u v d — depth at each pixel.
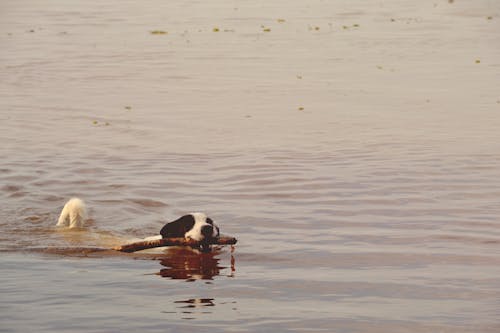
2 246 10.37
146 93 25.16
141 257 10.02
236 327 7.47
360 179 14.50
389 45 36.09
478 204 12.68
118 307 8.05
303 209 12.46
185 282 8.94
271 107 22.78
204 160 16.30
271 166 15.66
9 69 29.73
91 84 26.86
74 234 10.99
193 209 12.51
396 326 7.52
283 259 9.88
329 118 21.11
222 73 29.12
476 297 8.39
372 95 24.62
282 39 38.16
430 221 11.67
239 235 11.03
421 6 52.22
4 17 46.88
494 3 52.66
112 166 15.74
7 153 16.95
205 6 52.69
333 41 37.41
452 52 33.94
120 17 47.00
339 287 8.74
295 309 8.01
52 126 20.14
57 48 35.22
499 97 23.94
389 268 9.47
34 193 13.45
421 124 20.16
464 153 16.73
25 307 8.02
